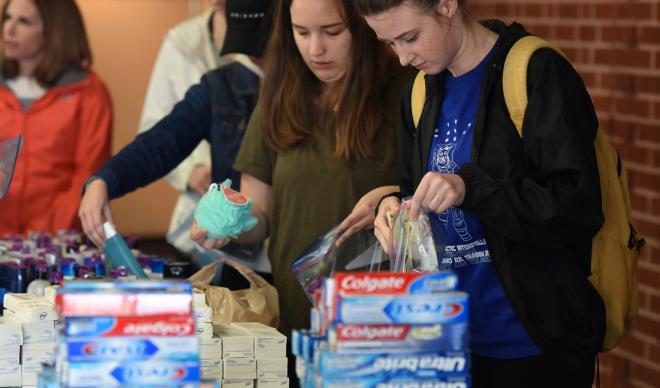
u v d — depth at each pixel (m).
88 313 2.22
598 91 6.00
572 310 3.06
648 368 5.63
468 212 2.93
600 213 2.97
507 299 3.15
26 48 5.91
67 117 5.96
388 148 3.74
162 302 2.25
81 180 6.01
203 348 3.03
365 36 3.67
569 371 3.12
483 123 3.06
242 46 4.34
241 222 3.76
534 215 2.89
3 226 5.88
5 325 2.96
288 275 3.87
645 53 5.62
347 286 2.25
